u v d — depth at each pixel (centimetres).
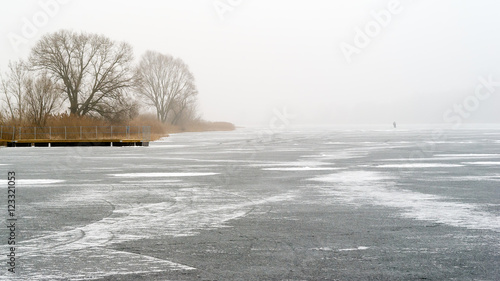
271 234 1088
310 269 811
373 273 789
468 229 1134
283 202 1562
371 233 1093
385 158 3472
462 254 905
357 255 901
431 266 827
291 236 1066
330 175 2389
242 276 774
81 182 2148
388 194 1731
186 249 952
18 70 6750
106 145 6212
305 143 5878
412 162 3117
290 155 3869
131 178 2306
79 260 874
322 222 1224
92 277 774
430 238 1041
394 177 2283
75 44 7344
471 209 1410
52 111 6919
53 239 1047
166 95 11450
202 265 838
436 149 4456
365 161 3225
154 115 11325
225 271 802
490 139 6388
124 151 4712
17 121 6738
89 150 5006
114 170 2725
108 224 1212
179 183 2098
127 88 7662
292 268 817
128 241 1024
